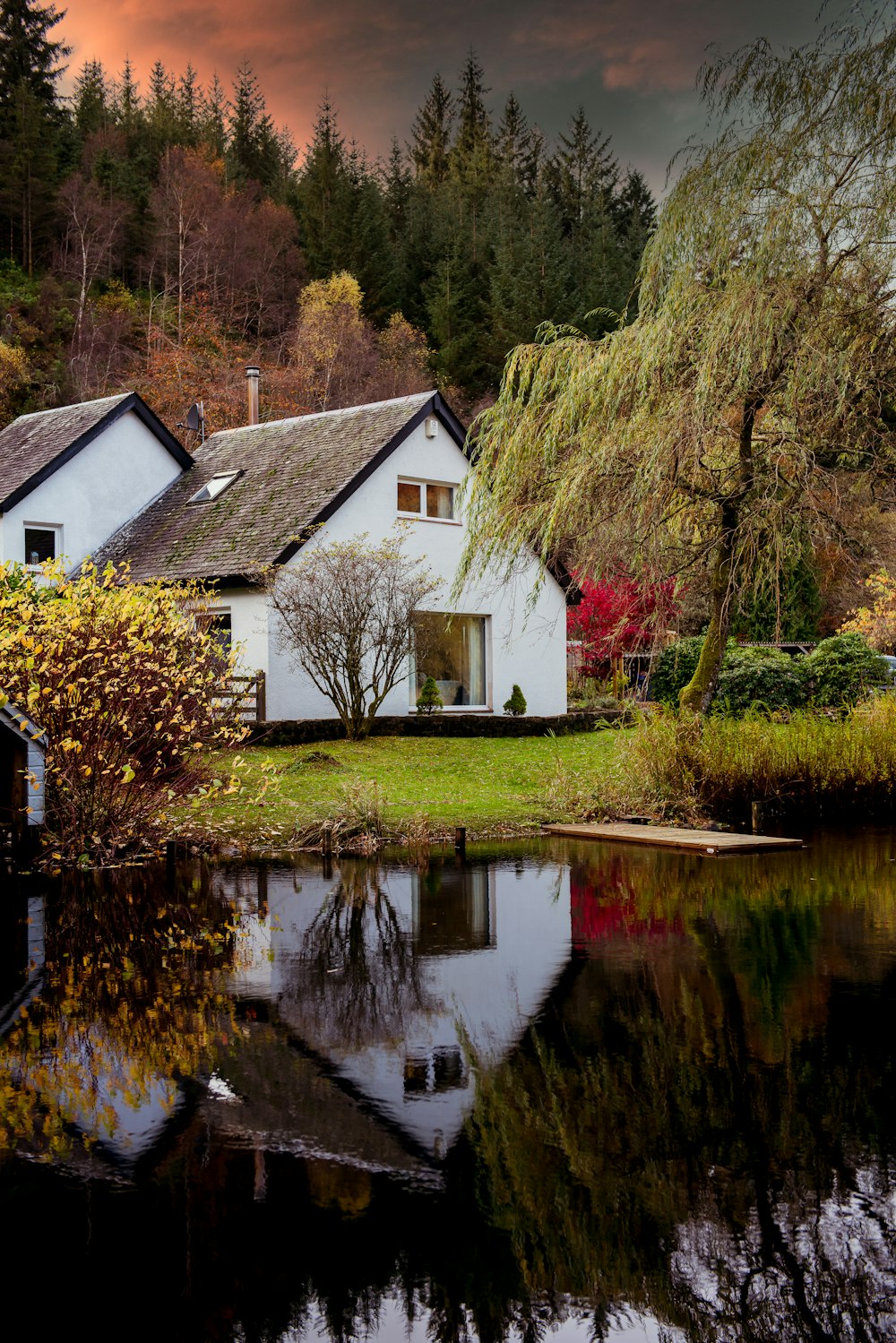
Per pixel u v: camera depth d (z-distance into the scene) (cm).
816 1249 345
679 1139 423
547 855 1122
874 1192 379
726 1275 332
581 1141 421
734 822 1376
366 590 1834
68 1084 482
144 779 1109
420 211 5959
